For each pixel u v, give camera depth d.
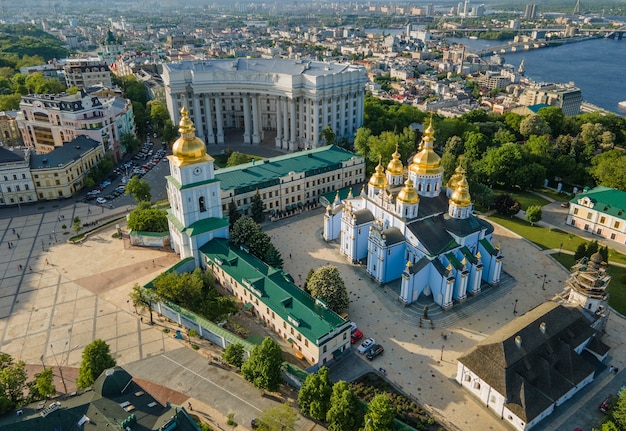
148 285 128.12
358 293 136.62
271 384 98.25
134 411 86.81
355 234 147.00
